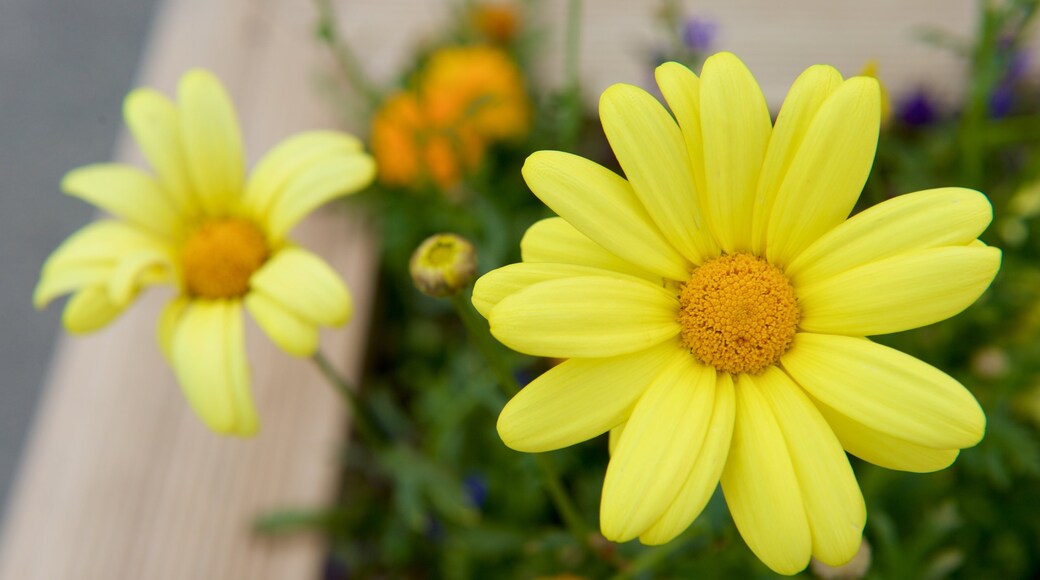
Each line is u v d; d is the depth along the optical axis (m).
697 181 0.30
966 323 0.38
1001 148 0.41
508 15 0.42
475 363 0.39
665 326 0.30
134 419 0.39
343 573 0.41
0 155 0.66
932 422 0.29
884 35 0.41
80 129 0.67
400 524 0.40
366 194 0.41
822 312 0.30
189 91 0.35
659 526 0.29
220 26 0.43
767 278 0.30
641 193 0.30
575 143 0.39
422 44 0.42
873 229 0.30
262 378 0.39
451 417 0.39
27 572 0.38
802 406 0.30
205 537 0.38
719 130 0.29
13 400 0.61
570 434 0.30
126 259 0.34
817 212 0.30
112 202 0.35
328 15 0.39
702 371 0.30
